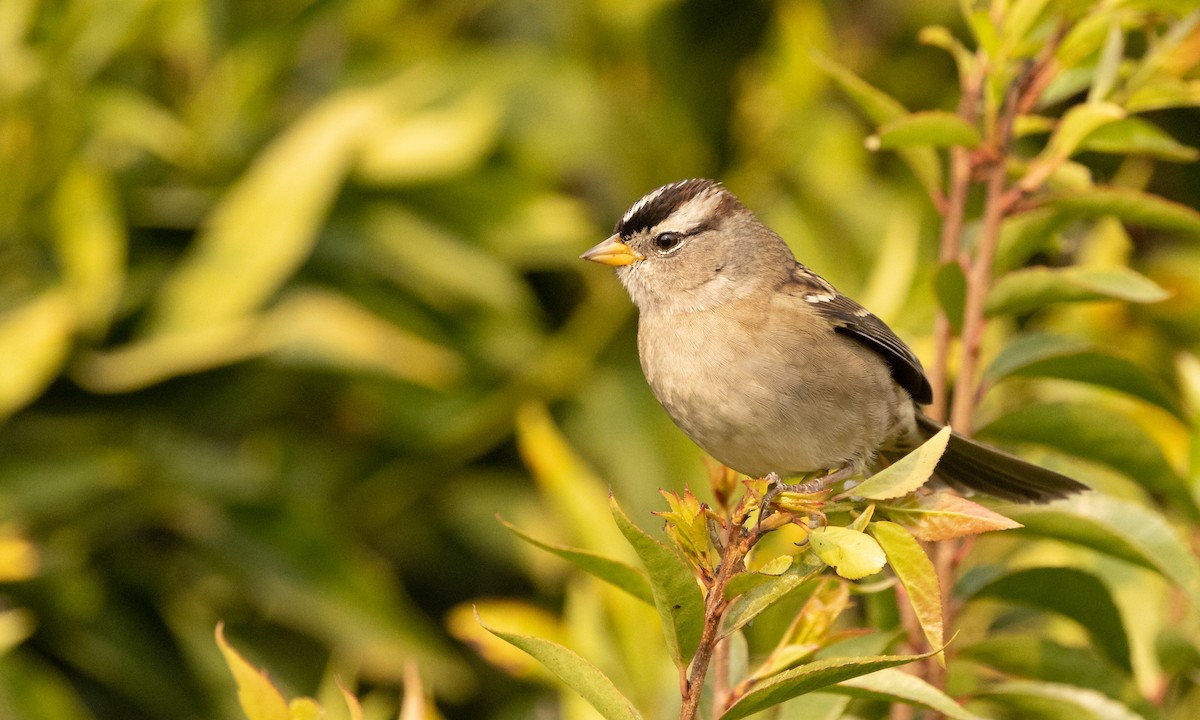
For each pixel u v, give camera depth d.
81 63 9.17
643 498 9.38
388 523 9.73
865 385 7.57
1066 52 6.79
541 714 9.17
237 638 9.13
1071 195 6.75
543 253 9.70
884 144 6.74
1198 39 6.77
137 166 9.62
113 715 9.19
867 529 4.81
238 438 9.48
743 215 7.98
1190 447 7.32
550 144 10.04
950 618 6.78
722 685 5.82
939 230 10.01
